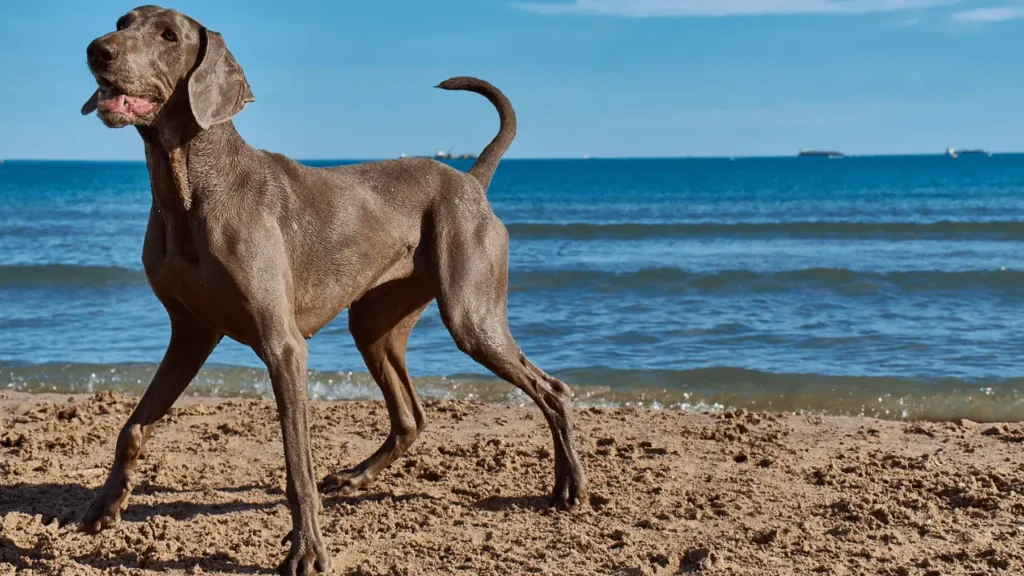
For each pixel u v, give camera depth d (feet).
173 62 14.97
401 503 19.03
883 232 87.86
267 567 15.71
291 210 16.34
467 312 18.13
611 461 21.85
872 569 15.67
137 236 91.86
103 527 17.11
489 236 18.52
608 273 57.21
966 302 48.91
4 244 83.41
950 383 32.40
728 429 24.70
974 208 134.31
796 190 214.69
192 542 16.63
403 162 18.57
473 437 24.26
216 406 27.45
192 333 17.12
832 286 53.67
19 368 35.22
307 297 16.71
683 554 16.30
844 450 22.95
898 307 47.80
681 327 43.09
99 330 43.50
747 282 55.11
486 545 16.66
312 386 32.81
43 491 19.62
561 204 160.15
